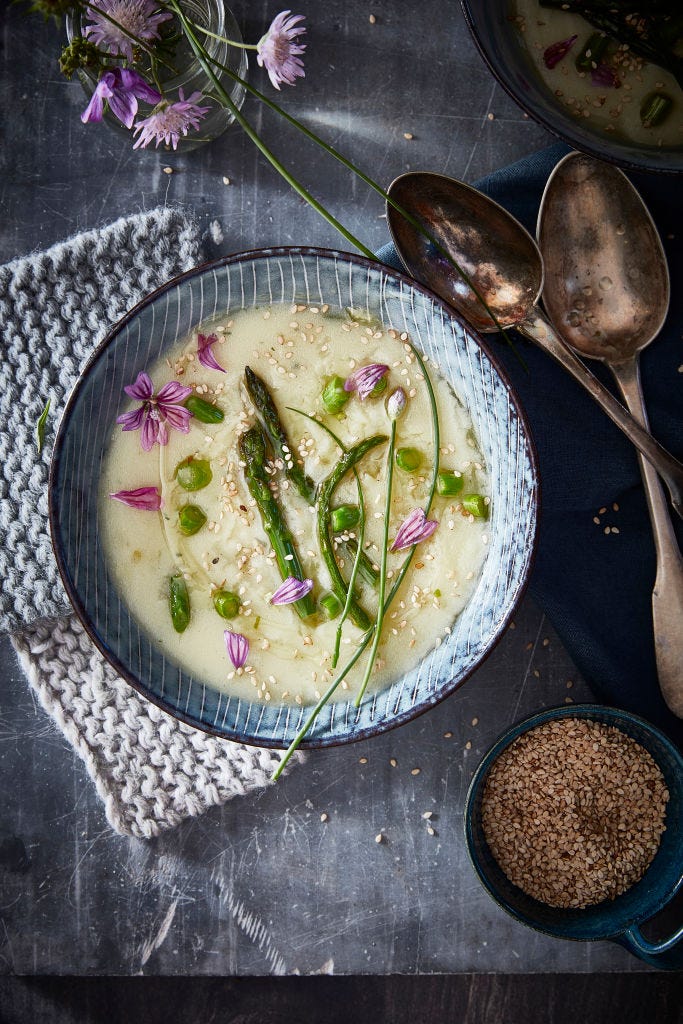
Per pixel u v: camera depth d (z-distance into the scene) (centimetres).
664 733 60
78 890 64
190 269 57
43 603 61
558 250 60
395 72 63
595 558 61
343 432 58
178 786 63
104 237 61
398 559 58
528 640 64
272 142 63
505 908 59
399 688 58
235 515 58
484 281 59
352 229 63
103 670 62
